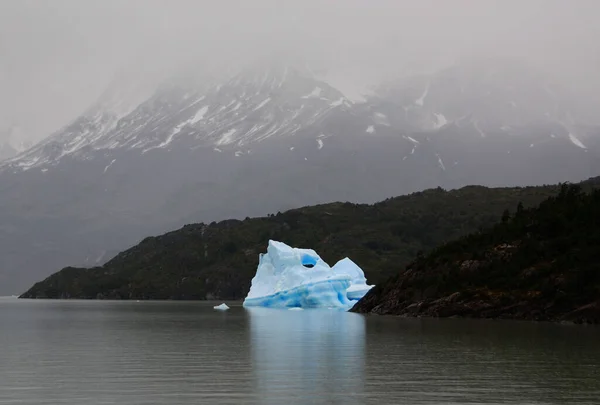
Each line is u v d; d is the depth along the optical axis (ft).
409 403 117.70
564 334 235.61
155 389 131.34
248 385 135.13
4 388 133.49
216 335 258.78
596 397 122.42
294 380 140.77
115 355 189.06
